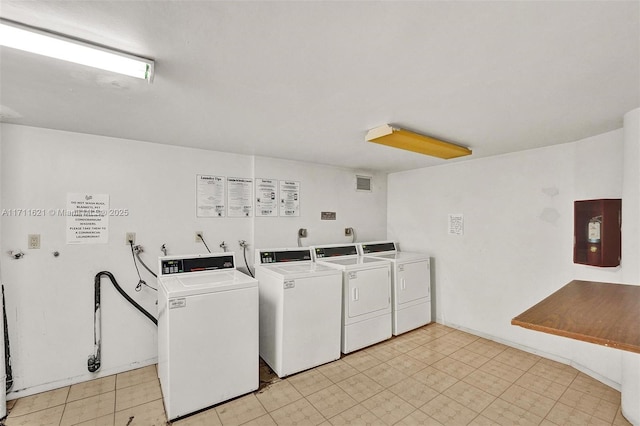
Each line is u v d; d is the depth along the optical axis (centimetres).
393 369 261
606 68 134
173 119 206
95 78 144
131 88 156
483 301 331
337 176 388
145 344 265
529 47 117
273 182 334
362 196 415
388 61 128
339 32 108
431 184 387
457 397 221
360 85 152
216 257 275
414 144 246
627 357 193
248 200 320
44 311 227
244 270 316
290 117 200
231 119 205
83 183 242
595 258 234
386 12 96
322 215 373
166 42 114
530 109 185
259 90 158
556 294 125
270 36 110
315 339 265
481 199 334
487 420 196
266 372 257
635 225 192
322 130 230
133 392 225
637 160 188
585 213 244
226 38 111
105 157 250
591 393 224
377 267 315
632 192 193
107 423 192
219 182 304
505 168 313
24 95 165
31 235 224
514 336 305
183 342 199
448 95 164
